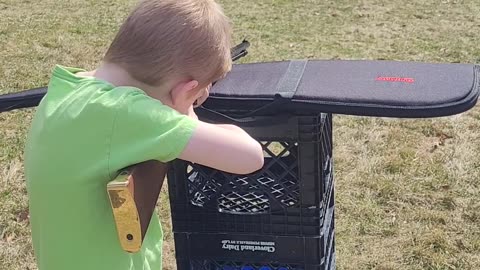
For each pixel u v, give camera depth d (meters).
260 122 1.78
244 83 1.83
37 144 1.47
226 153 1.42
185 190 1.91
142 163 1.42
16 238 3.19
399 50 6.02
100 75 1.49
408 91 1.68
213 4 1.49
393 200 3.46
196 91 1.51
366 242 3.14
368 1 7.82
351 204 3.43
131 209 1.36
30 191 1.52
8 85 5.17
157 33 1.41
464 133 4.20
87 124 1.41
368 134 4.20
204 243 1.97
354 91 1.71
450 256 3.02
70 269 1.54
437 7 7.52
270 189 1.87
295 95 1.71
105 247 1.52
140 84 1.47
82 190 1.44
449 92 1.66
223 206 1.97
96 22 7.04
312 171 1.80
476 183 3.59
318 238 1.88
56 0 8.00
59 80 1.50
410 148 4.02
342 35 6.51
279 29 6.75
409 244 3.11
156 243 1.76
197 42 1.42
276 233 1.91
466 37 6.38
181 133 1.39
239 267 2.00
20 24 6.92
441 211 3.35
